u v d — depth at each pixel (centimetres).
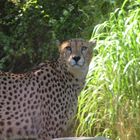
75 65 1139
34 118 1138
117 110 1223
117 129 1230
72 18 1614
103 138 1046
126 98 1222
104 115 1255
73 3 1650
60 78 1158
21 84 1138
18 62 1691
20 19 1655
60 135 1161
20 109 1132
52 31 1595
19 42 1636
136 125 1212
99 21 1494
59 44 1185
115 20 1316
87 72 1170
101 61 1247
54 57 1597
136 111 1212
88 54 1157
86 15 1548
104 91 1243
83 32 1529
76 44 1144
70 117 1178
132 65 1207
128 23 1308
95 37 1295
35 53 1669
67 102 1160
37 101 1138
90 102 1269
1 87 1132
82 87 1178
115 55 1231
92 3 1571
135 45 1220
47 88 1145
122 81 1211
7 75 1145
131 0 1439
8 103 1128
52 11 1662
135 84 1207
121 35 1246
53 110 1147
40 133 1141
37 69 1173
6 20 1702
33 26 1655
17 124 1134
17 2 1658
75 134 1342
